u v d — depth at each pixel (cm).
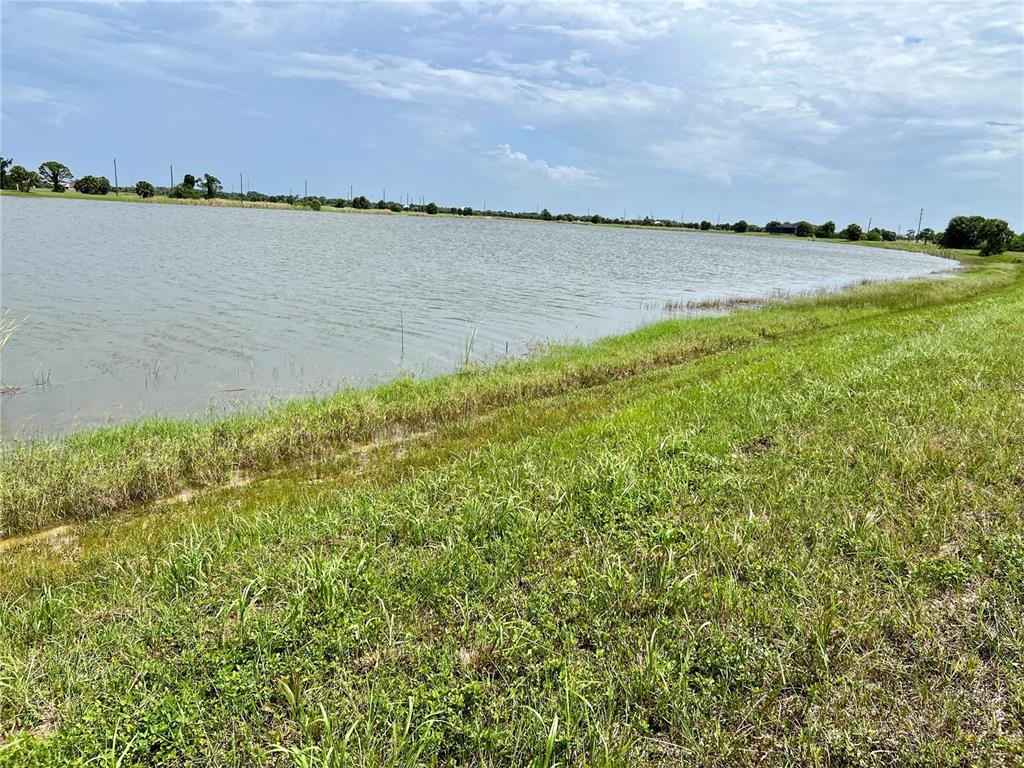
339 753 319
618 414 960
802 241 16150
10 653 426
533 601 454
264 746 348
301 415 1029
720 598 450
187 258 3509
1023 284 3466
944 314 1945
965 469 623
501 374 1338
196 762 338
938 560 470
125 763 334
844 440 737
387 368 1527
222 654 409
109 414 1147
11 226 5016
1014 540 480
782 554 499
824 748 330
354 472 854
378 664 403
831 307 2502
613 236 11975
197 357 1551
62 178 12494
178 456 859
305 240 5394
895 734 334
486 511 601
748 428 822
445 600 471
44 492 750
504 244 6912
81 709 370
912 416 798
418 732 343
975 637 394
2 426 1067
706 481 645
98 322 1847
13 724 367
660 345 1669
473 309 2398
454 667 401
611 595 457
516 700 363
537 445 827
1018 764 308
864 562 486
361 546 547
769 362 1305
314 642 422
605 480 645
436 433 1024
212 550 572
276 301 2320
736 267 5625
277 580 506
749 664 382
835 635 403
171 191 13300
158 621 457
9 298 2105
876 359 1175
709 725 344
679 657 395
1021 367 1013
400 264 3903
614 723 351
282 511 676
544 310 2467
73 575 573
